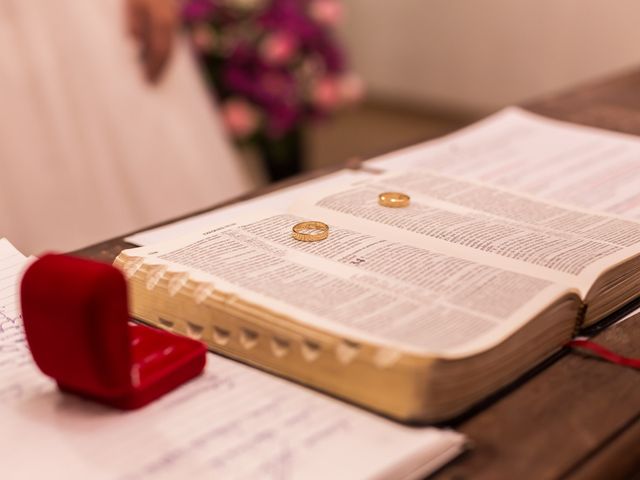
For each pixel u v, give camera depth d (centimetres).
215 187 165
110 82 146
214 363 62
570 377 62
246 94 201
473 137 103
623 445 57
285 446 55
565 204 78
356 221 73
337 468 54
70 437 56
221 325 63
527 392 61
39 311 57
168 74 156
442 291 62
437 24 325
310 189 87
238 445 55
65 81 141
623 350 65
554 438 58
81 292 55
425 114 340
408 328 59
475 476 55
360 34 347
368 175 86
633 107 115
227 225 72
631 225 74
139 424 57
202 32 196
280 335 60
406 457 54
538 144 101
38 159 139
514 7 304
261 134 210
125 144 149
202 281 63
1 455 55
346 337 58
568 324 65
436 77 334
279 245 68
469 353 57
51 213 142
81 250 76
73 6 140
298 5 203
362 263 66
